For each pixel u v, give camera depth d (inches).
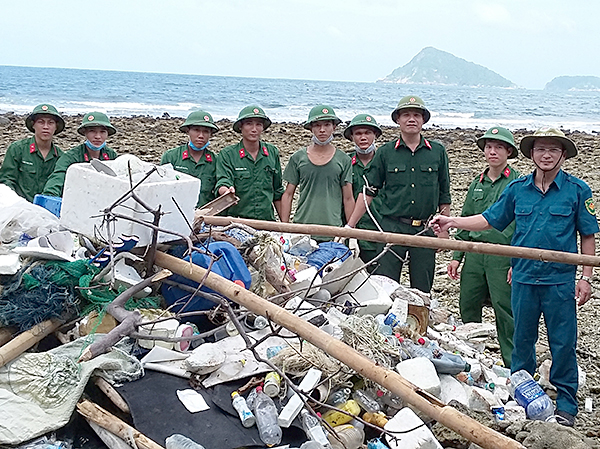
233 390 151.0
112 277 155.9
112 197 160.2
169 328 159.5
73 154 259.0
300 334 141.3
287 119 1685.5
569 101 4603.8
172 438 131.7
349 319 178.9
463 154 895.1
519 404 188.4
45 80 3203.7
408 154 253.4
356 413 157.1
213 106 2161.7
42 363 144.5
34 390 140.1
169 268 162.2
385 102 2913.4
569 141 189.3
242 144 267.0
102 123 256.8
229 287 152.3
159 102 2213.3
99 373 147.8
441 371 183.5
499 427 171.6
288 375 157.1
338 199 268.7
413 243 197.9
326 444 137.7
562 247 195.0
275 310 145.1
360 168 279.0
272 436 138.0
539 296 198.5
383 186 262.1
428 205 253.9
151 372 153.7
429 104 3105.3
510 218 209.6
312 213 265.7
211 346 156.7
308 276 199.0
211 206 225.1
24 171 274.1
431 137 1135.0
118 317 150.5
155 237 158.2
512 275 204.7
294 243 235.3
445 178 259.3
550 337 199.2
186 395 147.0
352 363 135.3
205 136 266.2
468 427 122.7
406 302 218.5
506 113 2691.9
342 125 1275.8
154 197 161.5
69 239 171.3
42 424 135.0
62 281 156.9
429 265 259.9
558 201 196.1
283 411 142.8
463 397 177.5
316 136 262.7
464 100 3767.2
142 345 160.1
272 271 191.9
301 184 270.1
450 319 252.2
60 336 159.3
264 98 2763.3
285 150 838.5
